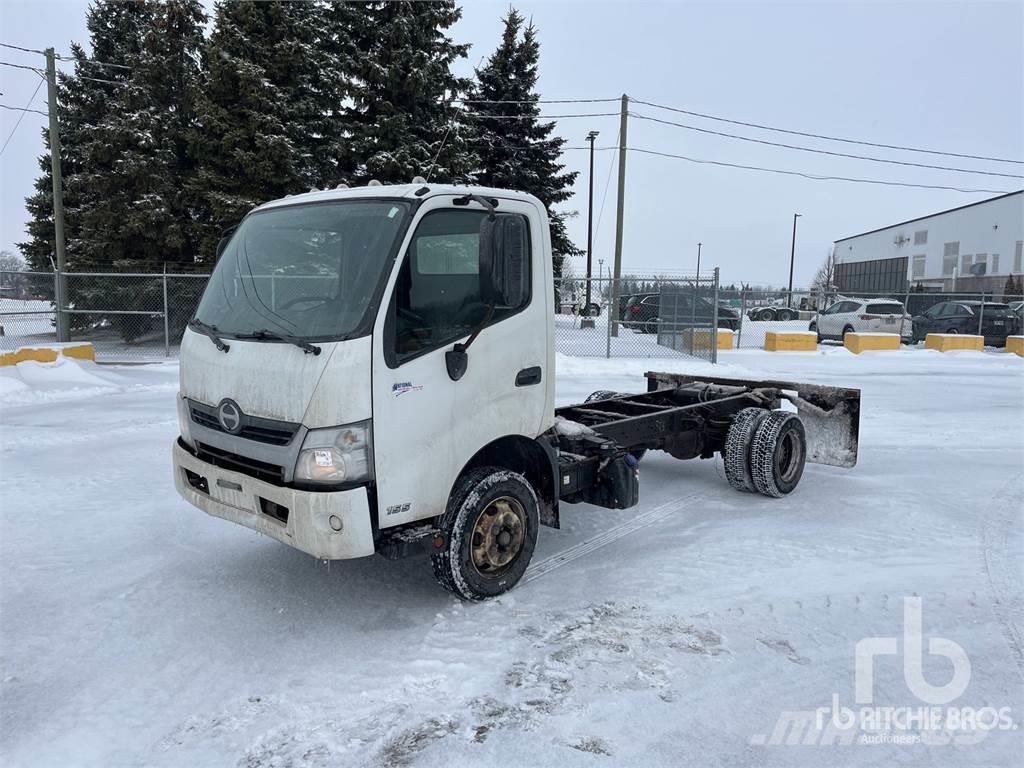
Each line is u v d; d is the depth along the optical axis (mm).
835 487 7176
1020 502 6633
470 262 4242
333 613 4367
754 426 6750
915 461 8266
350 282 3891
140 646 3988
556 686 3543
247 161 18719
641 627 4148
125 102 19922
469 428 4203
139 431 9570
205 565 5105
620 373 16234
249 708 3393
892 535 5727
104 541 5562
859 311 25234
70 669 3756
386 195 4078
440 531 4129
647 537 5719
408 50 20453
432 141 21625
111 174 19938
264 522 3924
